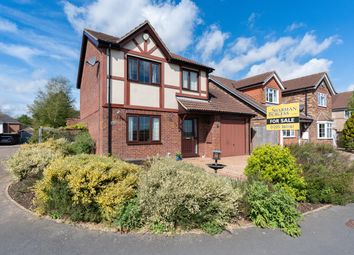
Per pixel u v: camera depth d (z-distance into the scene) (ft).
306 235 14.26
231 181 17.69
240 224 15.17
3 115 149.28
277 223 15.01
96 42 36.50
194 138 47.85
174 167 16.60
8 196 20.62
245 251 12.07
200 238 13.23
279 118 29.55
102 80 35.94
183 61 44.86
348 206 20.25
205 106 45.88
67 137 48.19
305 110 72.43
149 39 41.16
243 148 53.21
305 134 70.38
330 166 23.32
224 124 49.47
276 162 19.98
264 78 66.54
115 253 11.57
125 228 13.87
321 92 75.61
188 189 14.11
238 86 71.05
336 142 90.22
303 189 20.30
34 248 11.98
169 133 43.21
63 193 15.46
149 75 41.19
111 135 36.22
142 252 11.71
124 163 18.42
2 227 14.48
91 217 14.78
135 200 14.92
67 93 121.80
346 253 12.14
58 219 15.48
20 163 23.57
